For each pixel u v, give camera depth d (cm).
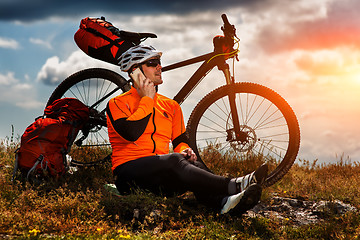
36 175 441
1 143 561
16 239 305
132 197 386
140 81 398
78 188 427
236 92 491
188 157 399
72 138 471
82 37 507
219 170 518
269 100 483
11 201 391
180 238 336
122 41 493
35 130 453
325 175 554
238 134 485
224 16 493
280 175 476
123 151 396
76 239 313
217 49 494
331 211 404
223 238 335
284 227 371
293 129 474
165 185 384
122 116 392
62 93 553
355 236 352
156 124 403
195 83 497
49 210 380
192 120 496
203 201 379
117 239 317
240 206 347
